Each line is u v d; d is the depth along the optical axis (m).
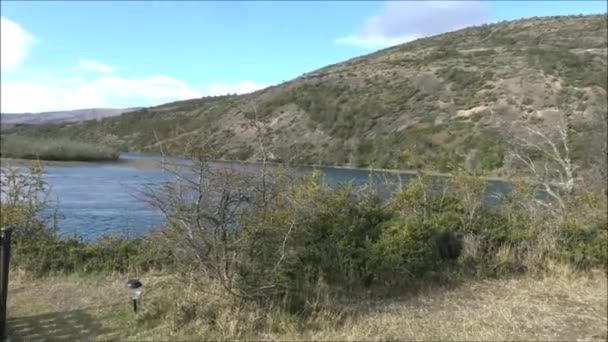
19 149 50.59
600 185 13.30
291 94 60.34
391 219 8.05
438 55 77.31
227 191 5.83
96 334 5.62
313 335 5.63
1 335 5.41
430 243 8.01
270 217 6.07
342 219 7.31
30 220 8.55
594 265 8.63
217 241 5.82
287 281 6.11
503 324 6.28
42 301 6.71
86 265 8.06
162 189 5.99
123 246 8.41
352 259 7.10
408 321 6.22
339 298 6.74
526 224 9.00
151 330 5.68
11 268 7.84
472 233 8.56
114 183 30.16
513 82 52.16
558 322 6.42
